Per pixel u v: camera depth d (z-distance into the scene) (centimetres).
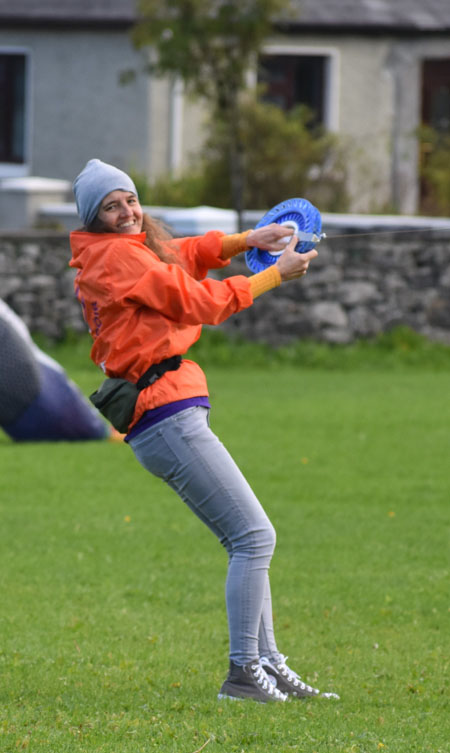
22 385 3092
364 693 1402
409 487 2647
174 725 1229
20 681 1436
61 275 4609
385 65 6500
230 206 5697
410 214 6103
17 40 6316
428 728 1239
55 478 2762
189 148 6228
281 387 4022
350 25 6334
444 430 3303
